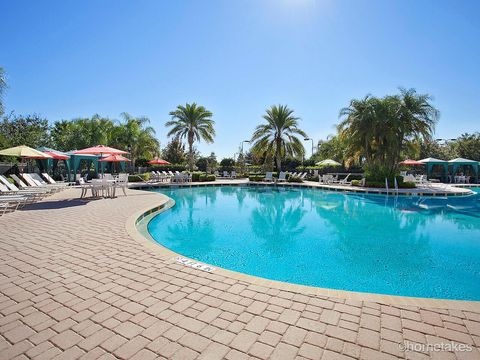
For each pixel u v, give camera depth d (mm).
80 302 2873
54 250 4625
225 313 2670
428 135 18281
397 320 2553
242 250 6293
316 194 16875
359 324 2488
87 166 24578
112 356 2051
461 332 2369
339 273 5012
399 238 7266
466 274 4945
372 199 14664
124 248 4742
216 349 2137
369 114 17906
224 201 13875
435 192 15867
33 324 2469
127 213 8109
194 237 7363
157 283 3352
